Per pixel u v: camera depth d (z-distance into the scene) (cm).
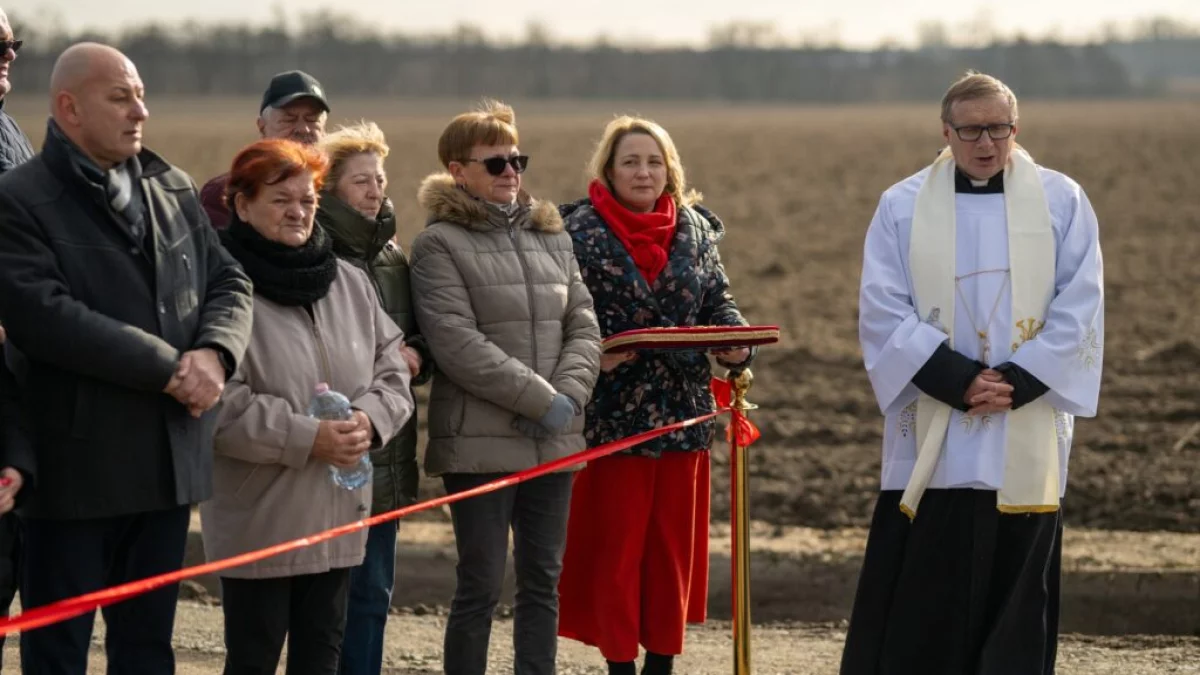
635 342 583
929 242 578
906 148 5091
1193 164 4031
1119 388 1383
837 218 2975
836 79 14288
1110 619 785
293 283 502
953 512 569
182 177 483
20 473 437
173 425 457
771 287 2055
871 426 1265
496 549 570
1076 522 983
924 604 573
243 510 497
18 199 442
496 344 573
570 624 629
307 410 501
